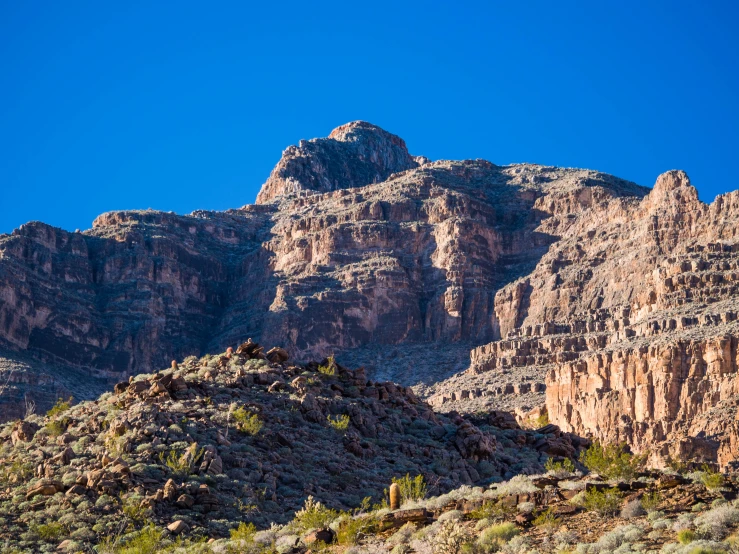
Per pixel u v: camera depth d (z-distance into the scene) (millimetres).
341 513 100812
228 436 122000
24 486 111812
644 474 87875
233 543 92438
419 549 76312
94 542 100188
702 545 65750
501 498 83000
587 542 72188
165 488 107750
